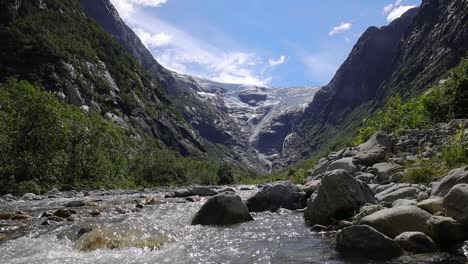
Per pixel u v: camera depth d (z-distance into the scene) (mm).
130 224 11430
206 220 12805
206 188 23484
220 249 9156
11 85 80062
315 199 11914
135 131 136625
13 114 45688
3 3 127375
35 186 36594
